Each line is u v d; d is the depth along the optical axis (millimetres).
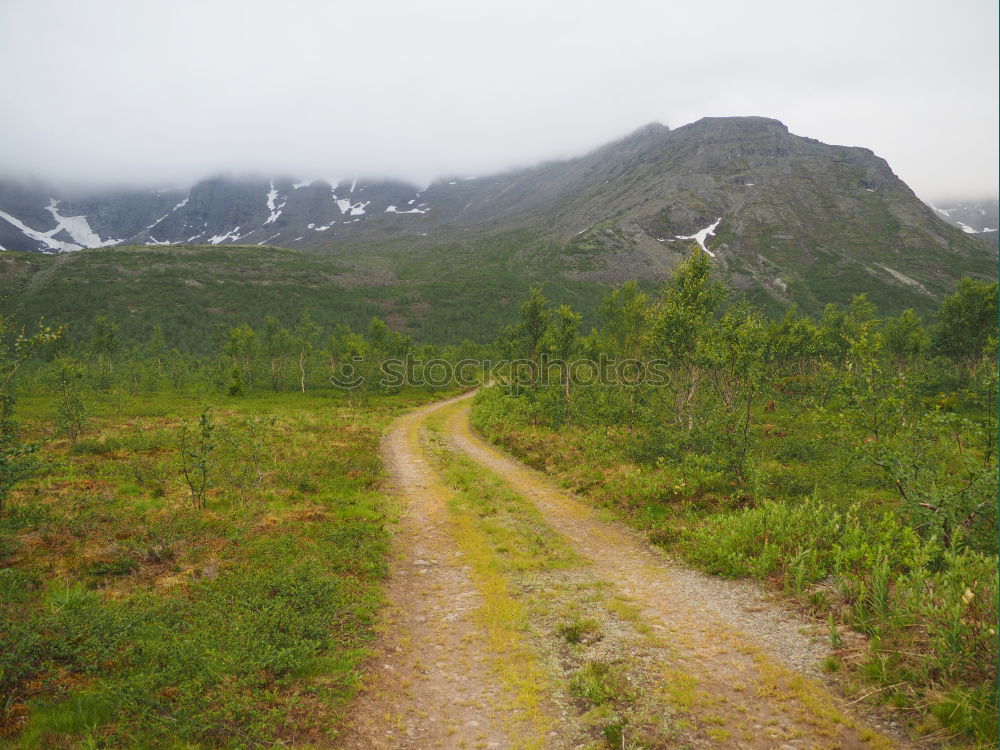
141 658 5793
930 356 46125
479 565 10344
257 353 64688
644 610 8031
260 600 7453
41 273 154125
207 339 117188
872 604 6957
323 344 95188
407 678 6258
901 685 5379
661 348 22047
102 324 63031
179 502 13227
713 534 10664
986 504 7957
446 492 16781
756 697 5508
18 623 5941
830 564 8844
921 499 8805
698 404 21016
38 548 9102
